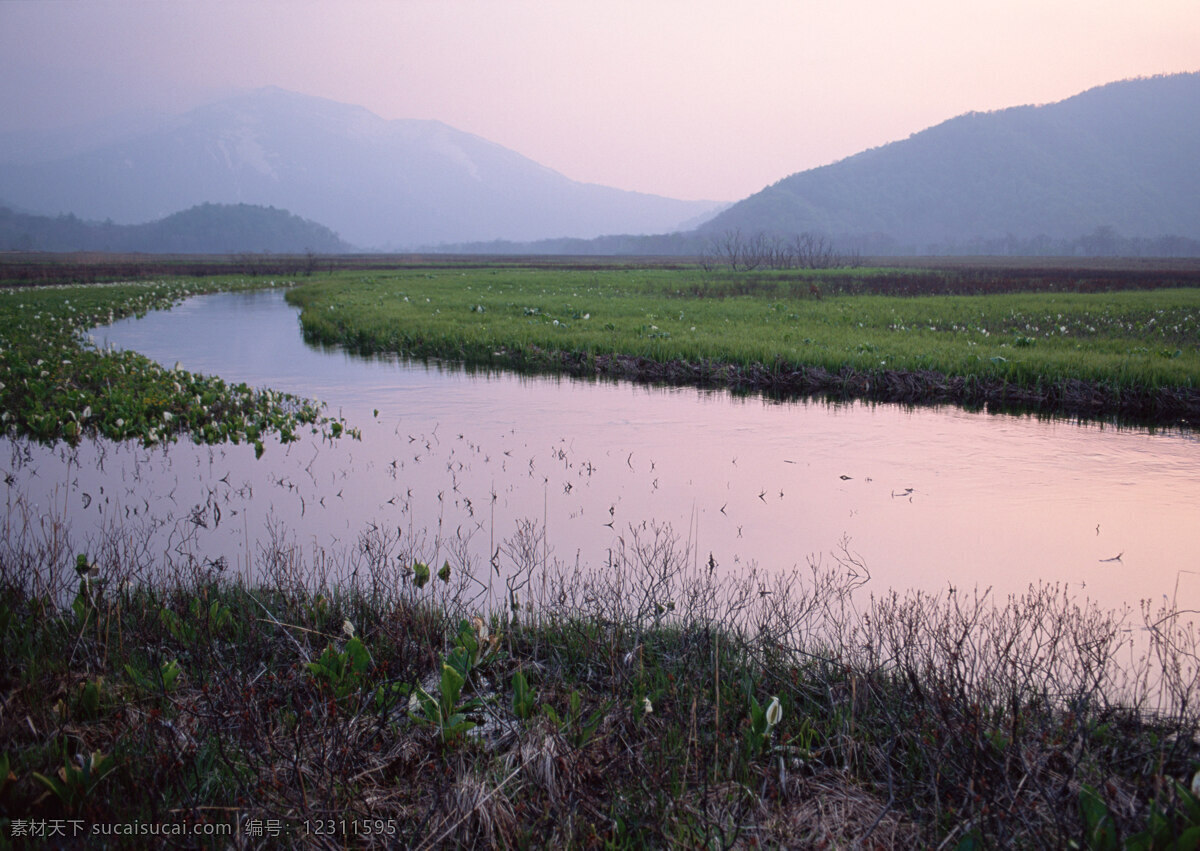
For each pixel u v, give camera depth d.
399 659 4.33
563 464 8.91
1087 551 6.30
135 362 14.87
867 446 9.78
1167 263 119.69
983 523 6.98
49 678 3.83
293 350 19.06
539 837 2.93
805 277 49.31
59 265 77.81
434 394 13.36
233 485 7.99
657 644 4.59
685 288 38.09
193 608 4.73
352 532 6.63
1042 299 30.86
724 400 12.91
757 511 7.29
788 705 3.89
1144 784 3.13
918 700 3.80
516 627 4.76
